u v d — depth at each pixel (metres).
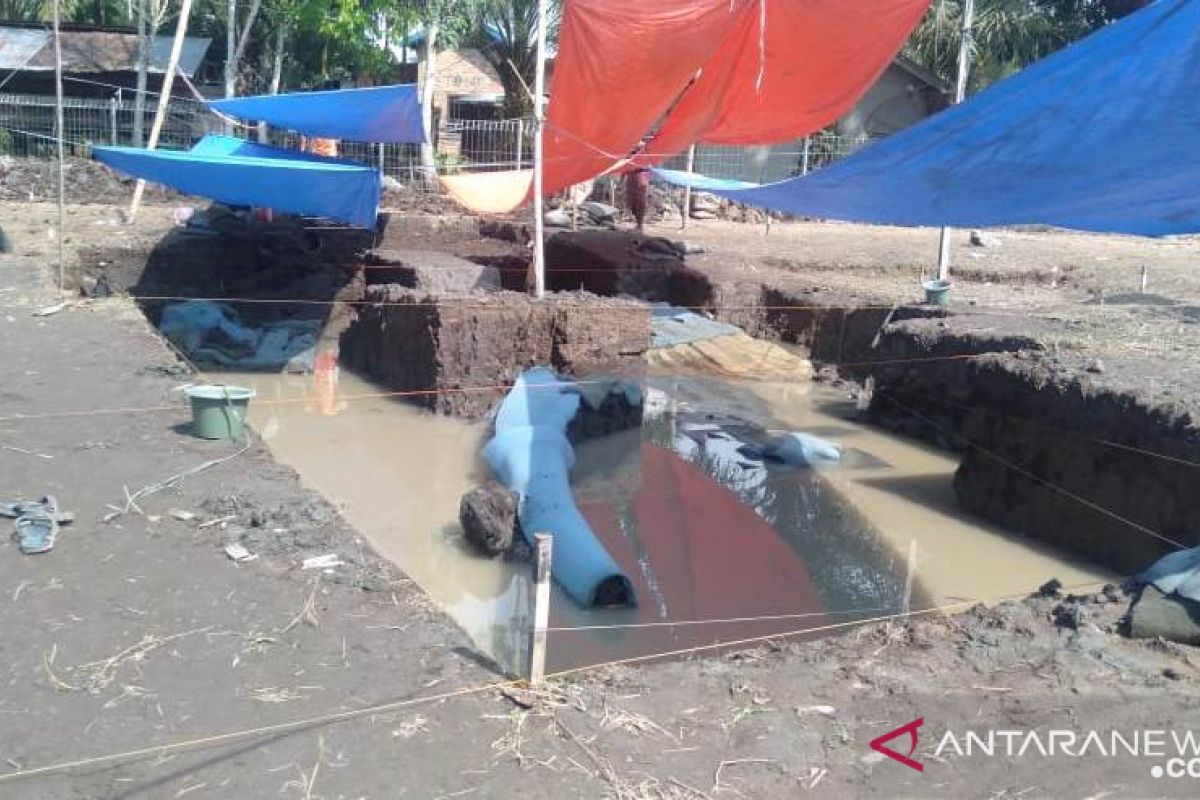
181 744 3.98
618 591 7.22
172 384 9.23
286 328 15.56
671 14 11.86
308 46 30.00
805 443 10.97
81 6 34.09
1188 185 7.77
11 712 4.15
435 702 4.36
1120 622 5.41
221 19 30.88
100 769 3.81
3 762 3.83
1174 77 6.48
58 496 6.51
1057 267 18.28
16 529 5.90
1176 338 10.73
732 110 14.68
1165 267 18.66
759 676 4.77
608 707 4.39
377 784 3.78
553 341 12.17
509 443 9.48
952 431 11.02
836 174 8.93
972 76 29.69
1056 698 4.68
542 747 4.05
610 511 9.24
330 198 13.88
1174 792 4.00
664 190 26.09
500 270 16.98
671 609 7.25
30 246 15.67
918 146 8.10
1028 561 8.52
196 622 4.99
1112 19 33.69
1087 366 9.23
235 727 4.11
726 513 9.34
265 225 17.48
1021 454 9.23
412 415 11.65
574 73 12.63
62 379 9.21
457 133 29.73
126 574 5.48
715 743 4.17
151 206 21.20
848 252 19.86
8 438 7.56
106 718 4.14
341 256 17.88
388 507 8.95
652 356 13.41
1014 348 10.64
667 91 13.02
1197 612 5.29
